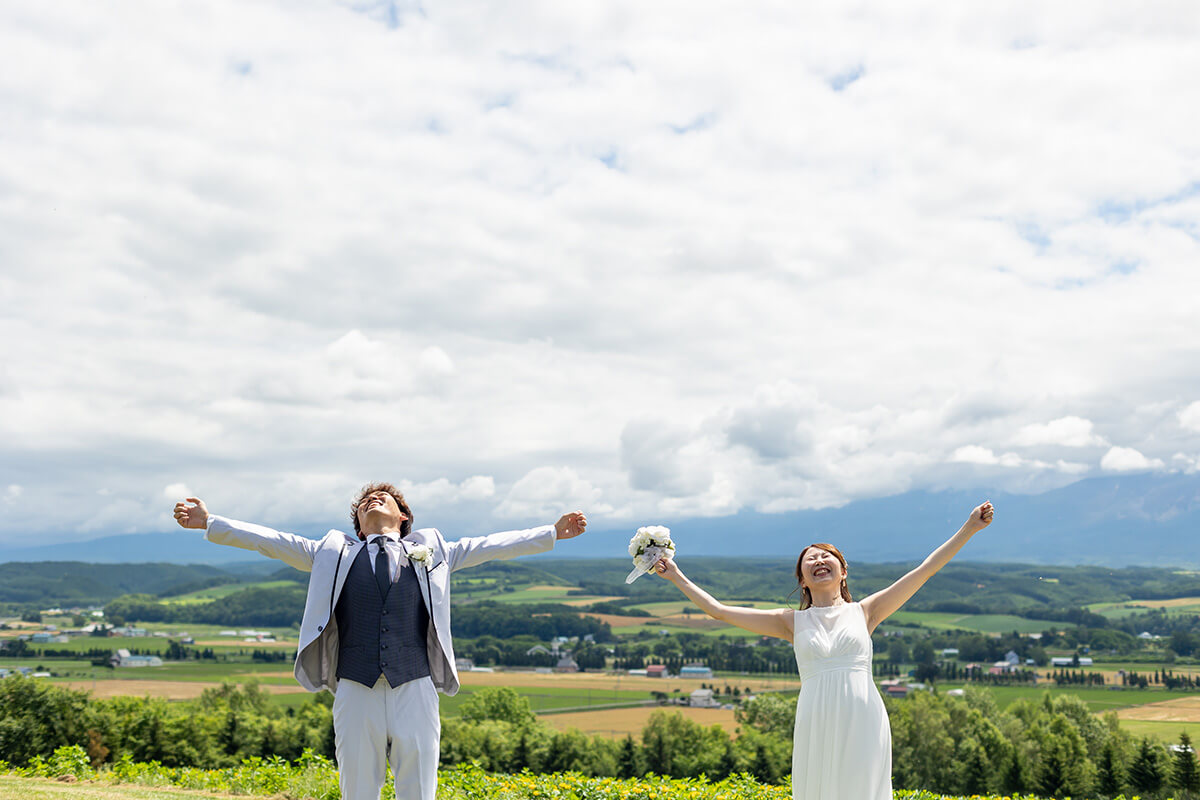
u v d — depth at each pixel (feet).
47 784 34.78
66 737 112.98
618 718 381.60
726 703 440.04
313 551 22.98
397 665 21.49
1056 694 436.35
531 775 43.75
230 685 332.39
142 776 39.63
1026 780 212.84
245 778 37.76
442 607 22.56
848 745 20.25
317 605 21.95
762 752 231.71
